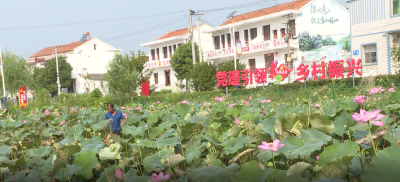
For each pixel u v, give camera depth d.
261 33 31.41
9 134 6.59
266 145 2.32
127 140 4.37
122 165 2.97
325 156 2.36
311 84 21.44
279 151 2.83
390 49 22.91
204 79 26.91
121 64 30.28
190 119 5.49
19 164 3.38
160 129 5.12
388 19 22.91
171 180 2.55
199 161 3.47
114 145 3.01
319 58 29.48
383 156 2.08
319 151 2.91
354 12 25.11
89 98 22.09
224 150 3.58
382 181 1.98
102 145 3.73
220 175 2.51
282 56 29.78
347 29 30.58
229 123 6.36
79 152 3.24
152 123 6.71
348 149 2.34
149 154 3.60
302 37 28.92
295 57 28.84
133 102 21.28
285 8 30.91
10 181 2.88
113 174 2.67
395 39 22.78
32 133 5.97
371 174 2.04
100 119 9.13
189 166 3.40
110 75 29.61
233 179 2.48
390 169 2.00
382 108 5.17
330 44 29.86
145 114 8.98
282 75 24.17
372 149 2.71
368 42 24.28
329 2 29.77
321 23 29.58
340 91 16.77
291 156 2.67
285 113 6.03
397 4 22.47
